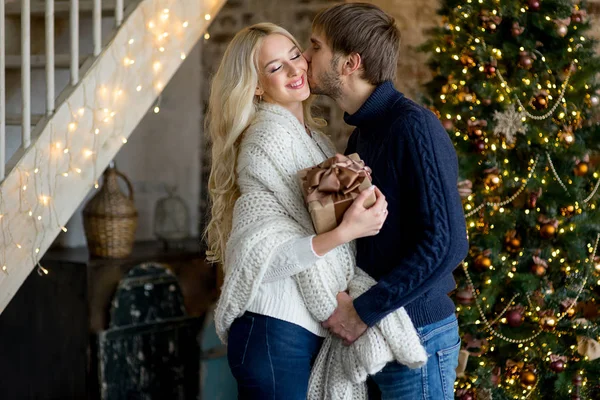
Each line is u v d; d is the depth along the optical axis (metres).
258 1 4.51
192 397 4.12
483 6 3.19
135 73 3.22
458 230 1.96
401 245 2.03
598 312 3.48
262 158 2.05
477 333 3.33
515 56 3.23
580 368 3.37
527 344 3.34
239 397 2.09
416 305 2.04
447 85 3.22
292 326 2.03
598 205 3.44
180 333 4.07
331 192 1.95
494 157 3.16
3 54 2.91
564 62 3.33
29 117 2.95
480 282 3.22
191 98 4.95
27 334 3.93
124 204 3.91
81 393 3.74
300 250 1.94
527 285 3.18
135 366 3.87
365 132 2.12
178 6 3.36
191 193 4.97
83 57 3.14
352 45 2.06
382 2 4.01
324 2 4.18
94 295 3.72
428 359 2.06
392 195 2.01
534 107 3.23
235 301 2.03
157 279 3.97
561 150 3.29
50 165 3.01
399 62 3.96
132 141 4.68
